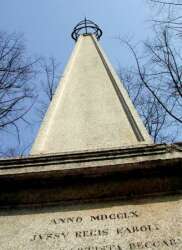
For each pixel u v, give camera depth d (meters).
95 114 5.49
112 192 3.67
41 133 4.97
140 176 3.69
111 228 3.34
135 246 3.12
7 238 3.37
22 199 3.70
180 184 3.68
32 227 3.45
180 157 3.67
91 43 8.75
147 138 4.59
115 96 6.04
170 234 3.22
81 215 3.52
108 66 7.16
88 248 3.15
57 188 3.71
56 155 3.85
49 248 3.20
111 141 4.71
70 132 5.05
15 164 3.79
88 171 3.67
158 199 3.61
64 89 6.39
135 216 3.45
